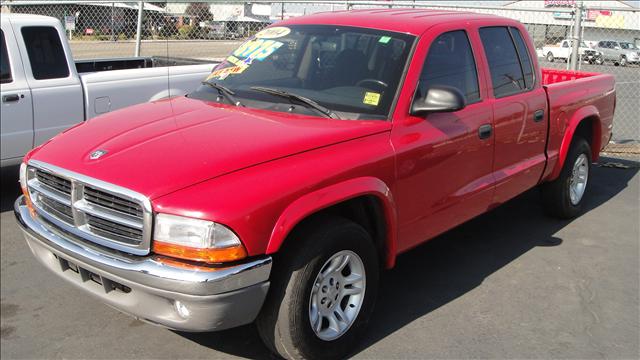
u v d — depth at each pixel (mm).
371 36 4188
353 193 3322
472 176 4367
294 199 3061
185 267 2848
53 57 6633
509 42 5000
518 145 4887
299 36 4441
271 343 3258
